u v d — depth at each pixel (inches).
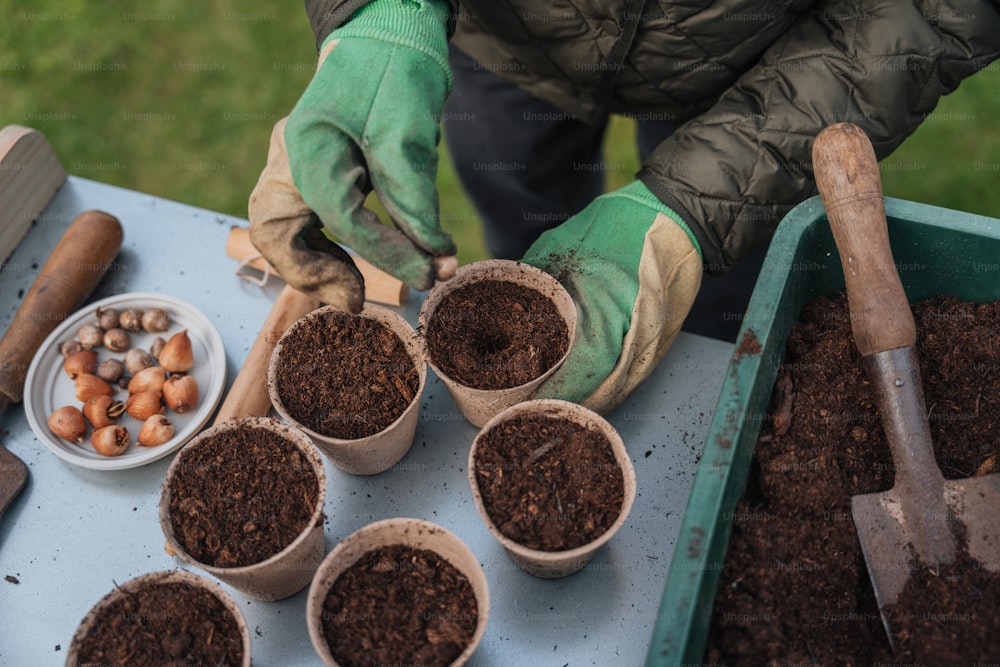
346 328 46.9
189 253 57.2
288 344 46.4
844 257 42.1
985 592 38.6
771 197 49.6
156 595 38.7
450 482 47.0
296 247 42.3
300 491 41.7
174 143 106.2
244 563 39.6
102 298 55.3
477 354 45.8
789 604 39.6
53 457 48.4
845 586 40.3
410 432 45.9
